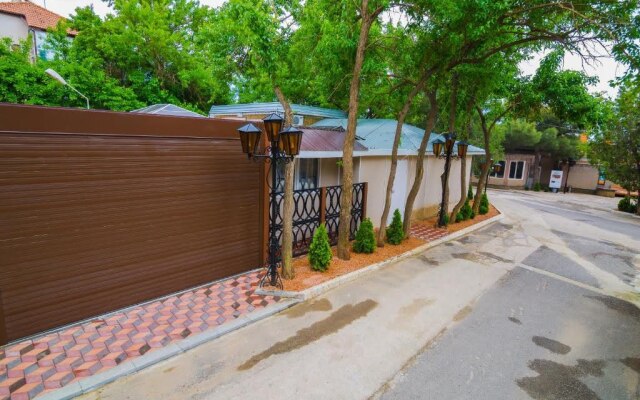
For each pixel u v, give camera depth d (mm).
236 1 5156
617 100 17016
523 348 4570
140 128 4789
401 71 8625
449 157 10336
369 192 9211
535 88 11047
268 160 6461
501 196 22562
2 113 3746
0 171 3799
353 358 4203
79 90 13859
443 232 10328
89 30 16203
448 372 4012
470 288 6473
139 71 16656
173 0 18484
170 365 3941
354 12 6812
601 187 27891
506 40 7809
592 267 8008
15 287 4051
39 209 4109
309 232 8109
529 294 6328
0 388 3424
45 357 3893
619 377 4043
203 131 5465
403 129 11805
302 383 3734
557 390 3783
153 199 5070
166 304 5199
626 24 5781
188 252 5590
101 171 4523
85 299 4613
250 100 15133
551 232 11547
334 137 9219
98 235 4613
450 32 6621
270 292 5652
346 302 5668
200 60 17203
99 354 3986
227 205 5988
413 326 5008
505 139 26266
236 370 3904
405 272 7129
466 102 11289
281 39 6332
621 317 5574
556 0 6434
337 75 7918
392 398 3574
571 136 26844
